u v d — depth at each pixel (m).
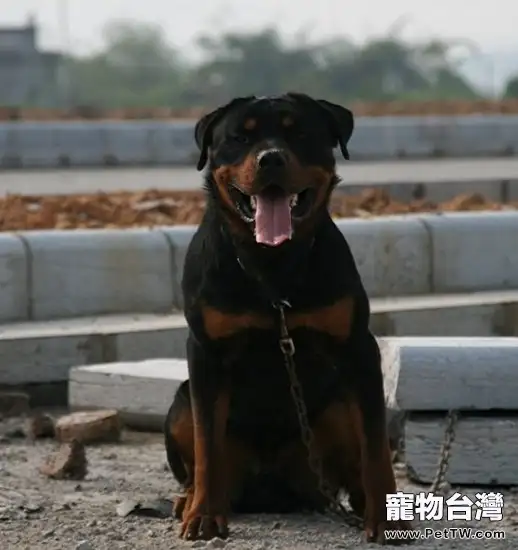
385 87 62.75
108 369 9.39
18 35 65.06
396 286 11.46
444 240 11.58
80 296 10.90
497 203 16.02
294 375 6.74
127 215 13.60
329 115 7.03
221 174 6.86
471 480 7.64
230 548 6.44
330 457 7.09
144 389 9.17
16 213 13.65
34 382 10.06
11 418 9.66
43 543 6.57
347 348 6.68
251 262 6.61
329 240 6.72
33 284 10.78
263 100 6.94
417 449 7.68
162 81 68.88
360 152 22.64
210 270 6.71
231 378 6.83
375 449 6.66
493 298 11.20
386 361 7.93
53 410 9.96
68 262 10.84
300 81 63.59
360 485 7.07
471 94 63.09
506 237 11.76
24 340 10.02
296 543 6.54
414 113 29.86
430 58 63.97
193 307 6.76
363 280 11.33
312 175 6.80
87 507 7.30
